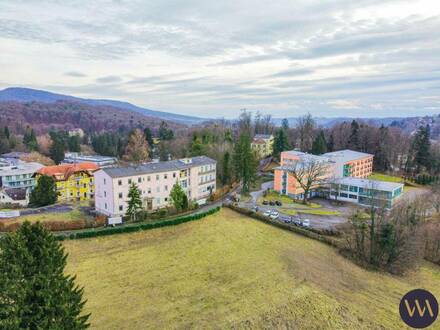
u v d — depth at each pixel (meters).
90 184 72.50
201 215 51.31
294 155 83.50
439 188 66.75
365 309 30.30
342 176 83.31
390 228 41.34
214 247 41.06
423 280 39.09
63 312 14.55
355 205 68.62
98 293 29.42
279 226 51.25
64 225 43.84
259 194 75.19
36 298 14.10
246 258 38.47
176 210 54.06
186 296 29.66
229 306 28.28
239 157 75.44
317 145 104.88
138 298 28.97
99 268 34.16
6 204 63.84
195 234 44.72
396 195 68.94
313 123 132.00
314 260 40.38
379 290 34.91
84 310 26.69
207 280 32.81
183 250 39.62
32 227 14.97
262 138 128.25
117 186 53.06
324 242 47.28
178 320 25.98
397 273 40.31
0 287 13.49
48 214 51.12
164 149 108.94
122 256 37.25
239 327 25.58
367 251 43.12
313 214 61.28
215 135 109.62
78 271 33.16
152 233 43.97
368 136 106.62
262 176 94.94
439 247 46.03
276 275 34.53
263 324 26.27
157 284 31.56
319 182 76.69
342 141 112.31
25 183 80.75
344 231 49.41
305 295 30.92
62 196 68.56
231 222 50.97
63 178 68.69
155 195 58.66
